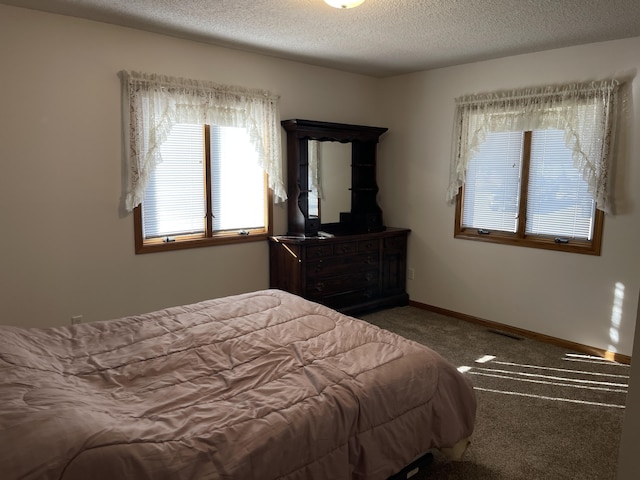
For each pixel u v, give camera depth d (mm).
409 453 1911
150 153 3520
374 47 3824
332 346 2176
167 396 1706
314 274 4246
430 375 2049
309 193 4531
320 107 4641
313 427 1603
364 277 4660
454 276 4660
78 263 3373
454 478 2213
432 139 4715
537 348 3863
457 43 3664
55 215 3248
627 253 3523
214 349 2111
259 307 2688
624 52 3430
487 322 4418
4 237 3068
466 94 4391
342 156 4820
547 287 3984
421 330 4277
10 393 1494
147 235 3748
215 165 4047
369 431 1773
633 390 1354
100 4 2918
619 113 3480
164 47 3584
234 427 1507
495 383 3209
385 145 5188
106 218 3457
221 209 4129
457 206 4562
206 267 4027
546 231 4008
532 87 3934
